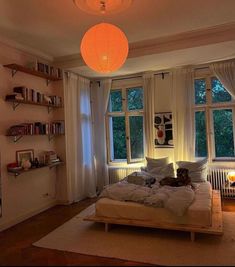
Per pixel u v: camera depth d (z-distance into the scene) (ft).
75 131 17.40
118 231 11.28
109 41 8.16
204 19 11.37
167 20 11.30
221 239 10.05
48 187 15.79
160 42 13.83
